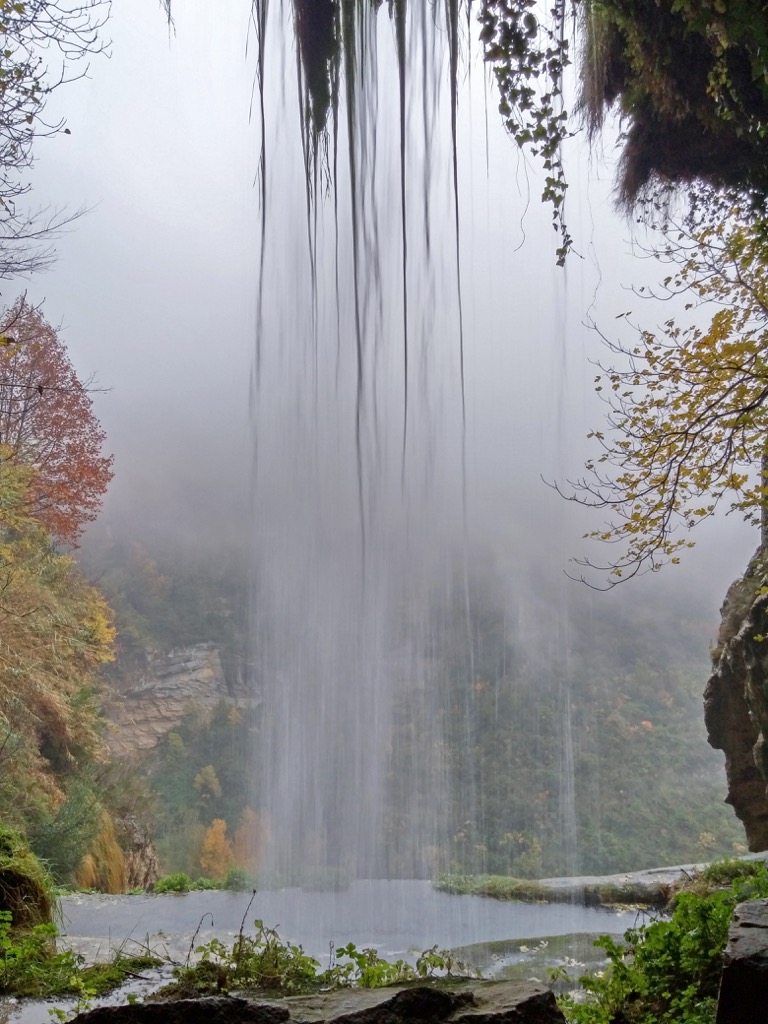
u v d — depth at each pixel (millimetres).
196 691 68438
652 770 61094
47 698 15836
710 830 56500
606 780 59938
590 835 57219
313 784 52250
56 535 21000
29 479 15523
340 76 11547
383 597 54594
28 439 18047
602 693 63719
